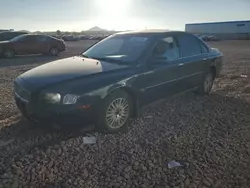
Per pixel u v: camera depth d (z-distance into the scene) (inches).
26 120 180.1
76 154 140.1
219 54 267.3
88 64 174.1
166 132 169.6
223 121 191.0
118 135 163.6
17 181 117.1
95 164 132.0
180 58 211.3
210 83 258.4
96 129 161.9
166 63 185.2
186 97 246.8
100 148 147.2
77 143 151.0
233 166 133.1
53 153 139.9
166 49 199.5
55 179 119.7
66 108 143.3
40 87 146.1
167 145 152.6
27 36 645.3
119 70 167.8
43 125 153.7
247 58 650.8
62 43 703.7
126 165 131.9
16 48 627.2
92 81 152.6
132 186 116.3
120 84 160.9
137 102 176.6
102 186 115.7
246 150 149.3
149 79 180.7
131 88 169.0
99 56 193.9
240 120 193.9
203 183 119.3
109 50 198.5
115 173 125.1
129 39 202.2
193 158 139.8
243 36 2568.9
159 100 198.1
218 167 132.0
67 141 152.3
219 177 124.0
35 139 154.6
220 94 264.8
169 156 141.2
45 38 669.9
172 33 212.1
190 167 131.4
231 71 422.6
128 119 177.0
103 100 155.4
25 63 529.7
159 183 118.9
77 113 146.3
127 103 171.5
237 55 745.6
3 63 526.9
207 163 135.3
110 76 160.4
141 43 192.4
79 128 154.3
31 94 147.0
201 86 246.8
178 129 174.9
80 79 151.6
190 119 192.9
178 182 119.6
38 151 140.9
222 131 173.9
